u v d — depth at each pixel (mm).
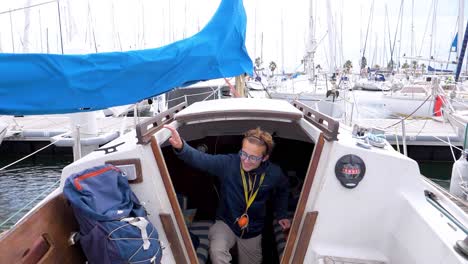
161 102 8148
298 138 3338
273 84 13938
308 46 11734
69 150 11344
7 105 2039
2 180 9758
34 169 10750
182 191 3127
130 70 2482
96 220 1559
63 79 2164
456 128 7188
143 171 1895
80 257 1806
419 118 11961
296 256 1961
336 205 1972
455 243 1607
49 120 12102
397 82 16469
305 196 1971
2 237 1358
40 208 1603
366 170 1957
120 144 2340
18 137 10477
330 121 2064
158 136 2049
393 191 1982
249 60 4203
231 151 3439
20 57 2041
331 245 1980
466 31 9133
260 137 2123
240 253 2361
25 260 1439
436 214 1853
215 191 3098
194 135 3322
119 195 1716
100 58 2357
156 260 1671
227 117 2598
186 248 1917
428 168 9820
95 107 2355
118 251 1533
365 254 1968
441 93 6777
